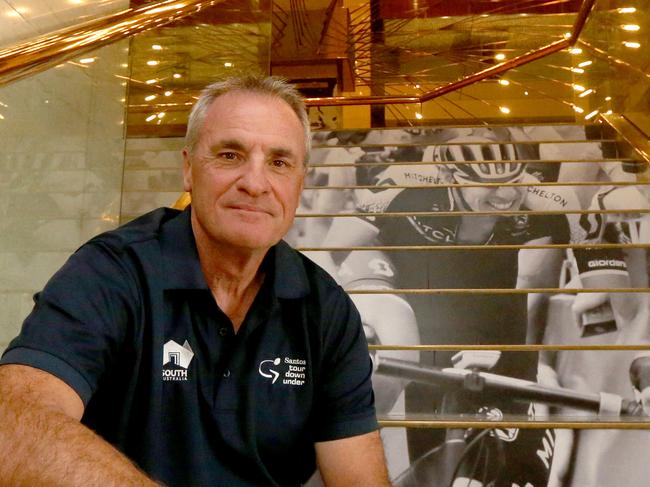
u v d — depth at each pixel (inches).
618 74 170.7
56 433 23.5
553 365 73.2
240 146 37.8
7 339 81.2
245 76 40.5
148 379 35.6
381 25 292.0
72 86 105.0
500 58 301.7
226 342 37.8
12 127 87.0
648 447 60.8
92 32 77.8
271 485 37.7
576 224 111.7
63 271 34.5
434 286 96.5
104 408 36.1
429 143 172.6
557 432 61.6
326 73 331.9
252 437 36.9
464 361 74.1
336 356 41.6
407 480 61.7
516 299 83.4
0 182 83.1
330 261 98.6
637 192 129.2
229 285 40.2
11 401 25.7
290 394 39.0
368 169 145.6
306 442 41.5
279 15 302.7
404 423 63.0
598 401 71.4
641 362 72.3
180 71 149.5
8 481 22.1
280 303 39.9
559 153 159.8
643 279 94.2
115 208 117.8
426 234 113.7
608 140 162.6
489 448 62.0
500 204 129.6
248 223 37.5
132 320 35.3
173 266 37.4
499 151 159.8
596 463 60.7
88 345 32.2
